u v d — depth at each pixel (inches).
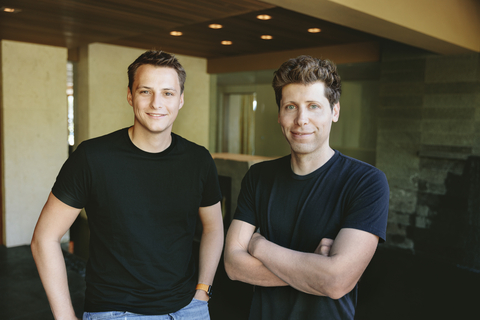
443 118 172.9
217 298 89.2
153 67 48.9
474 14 154.9
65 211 49.6
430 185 179.6
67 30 154.8
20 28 150.9
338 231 42.7
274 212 45.9
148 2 114.8
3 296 127.0
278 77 43.5
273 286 45.1
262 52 251.8
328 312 42.2
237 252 46.3
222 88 285.3
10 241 181.3
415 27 124.2
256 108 267.3
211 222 59.6
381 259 169.3
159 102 48.7
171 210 51.6
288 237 45.2
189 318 54.6
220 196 58.9
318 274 39.6
